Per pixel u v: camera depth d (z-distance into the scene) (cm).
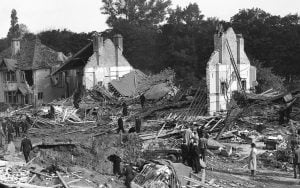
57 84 6725
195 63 8081
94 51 5906
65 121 4650
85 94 5512
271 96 4519
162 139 3450
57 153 2905
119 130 3622
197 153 2359
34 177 2147
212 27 8431
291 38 7781
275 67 7844
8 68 6494
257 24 8169
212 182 2192
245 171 2542
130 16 10412
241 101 4550
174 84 5850
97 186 2075
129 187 2080
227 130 3756
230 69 4812
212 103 4625
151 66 8769
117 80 5812
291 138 2917
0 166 2336
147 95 5322
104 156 2797
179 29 8838
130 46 8938
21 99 6506
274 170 2597
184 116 4369
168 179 2111
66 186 2000
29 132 4072
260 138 3456
